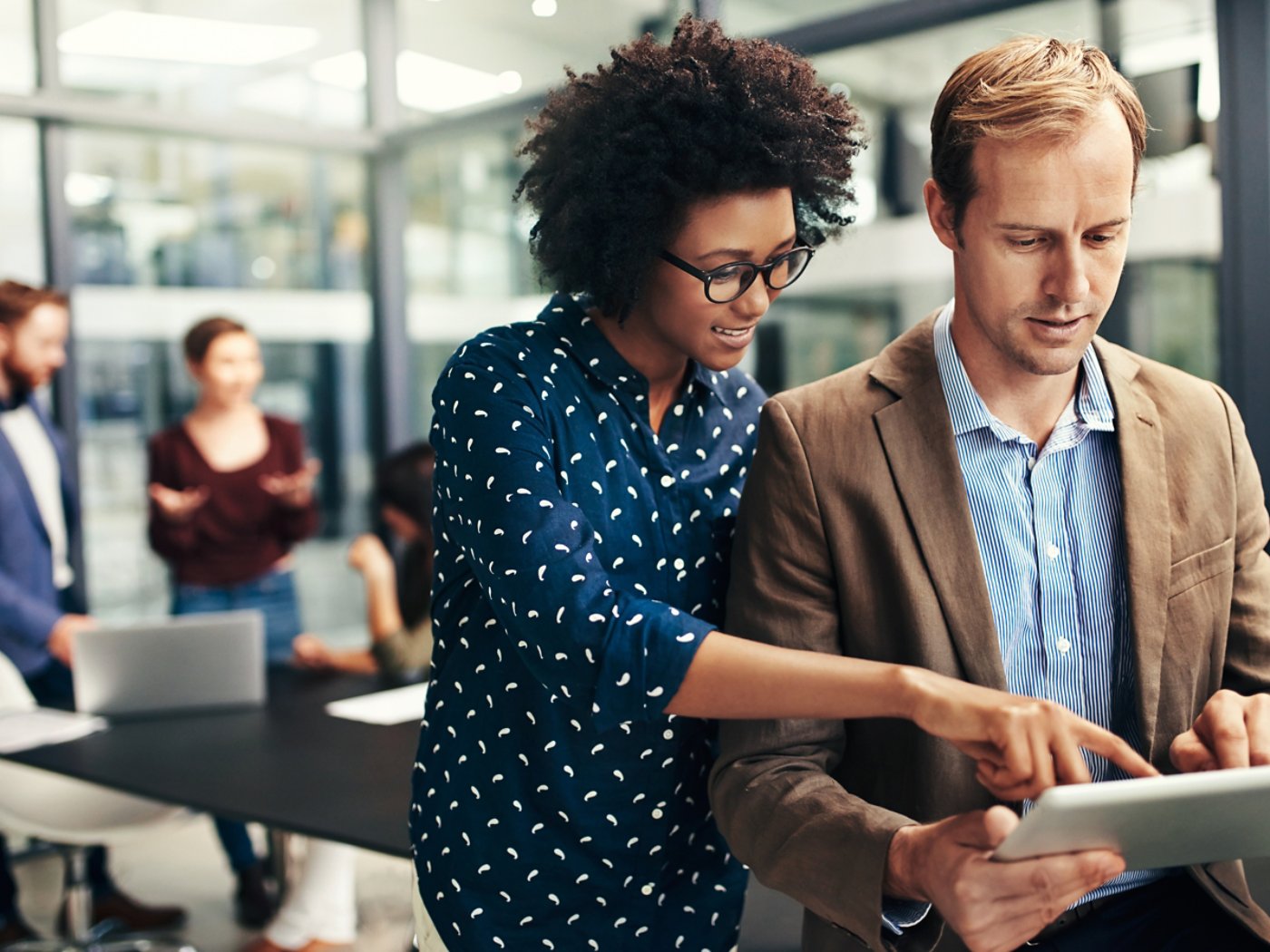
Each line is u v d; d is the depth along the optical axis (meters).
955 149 1.12
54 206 4.62
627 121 1.22
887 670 1.00
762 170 1.19
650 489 1.31
